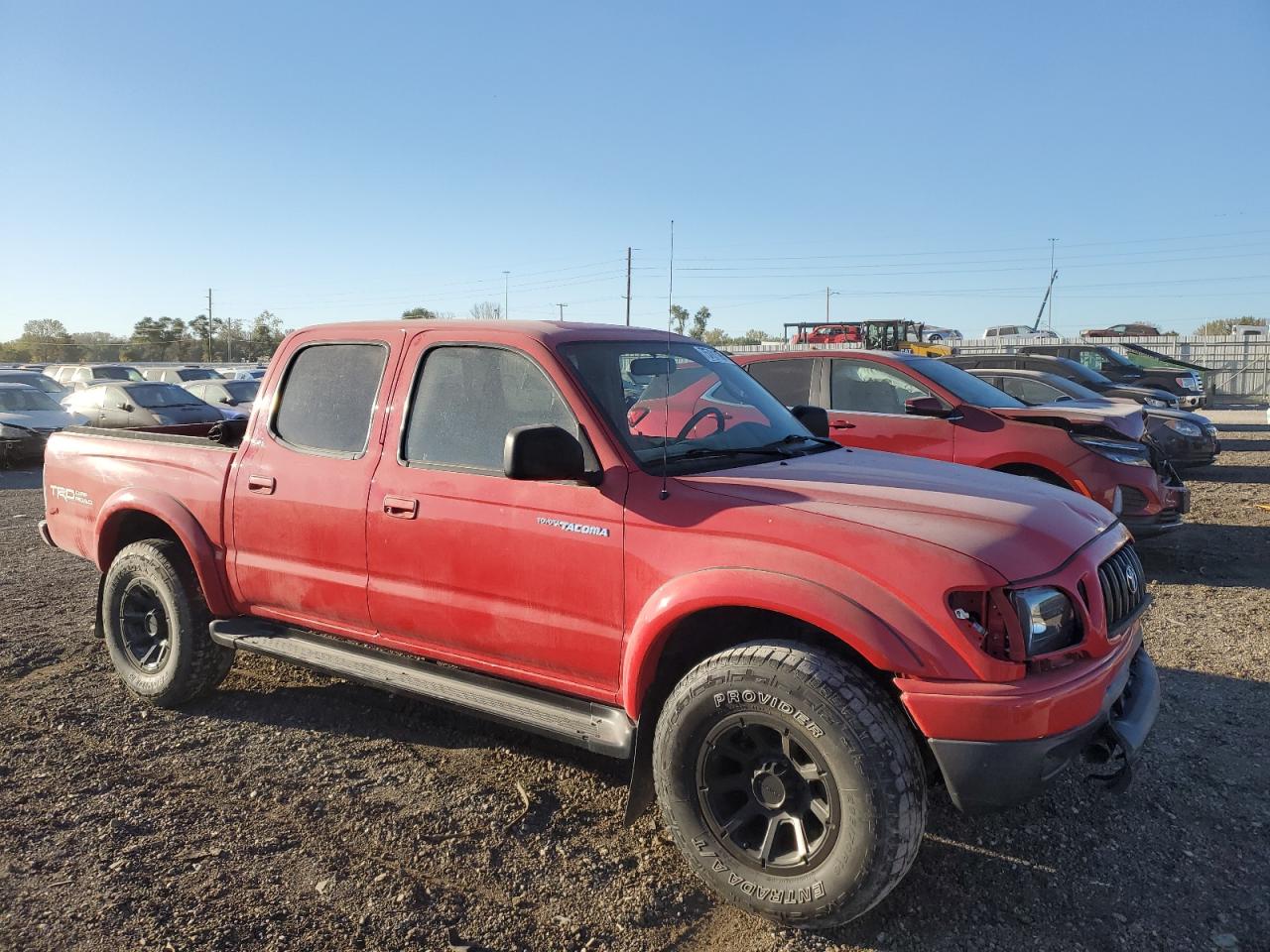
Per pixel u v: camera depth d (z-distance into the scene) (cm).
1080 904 290
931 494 307
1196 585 677
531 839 332
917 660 258
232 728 432
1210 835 329
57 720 440
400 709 455
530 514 329
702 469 332
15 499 1224
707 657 305
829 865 265
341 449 391
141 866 312
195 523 434
